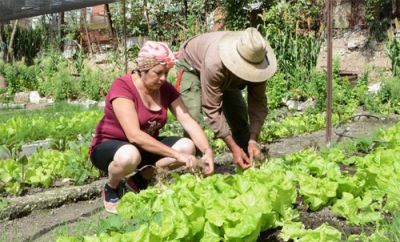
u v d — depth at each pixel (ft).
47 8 37.17
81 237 12.71
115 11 71.26
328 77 22.62
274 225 11.35
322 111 41.16
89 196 18.37
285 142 29.45
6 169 19.35
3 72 64.69
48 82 59.52
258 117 16.72
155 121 15.29
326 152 17.48
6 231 15.06
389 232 10.85
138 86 15.01
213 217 10.05
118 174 15.19
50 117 38.06
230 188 11.66
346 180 12.64
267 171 12.55
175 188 12.15
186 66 17.89
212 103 16.06
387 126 35.22
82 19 78.07
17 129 29.53
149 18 68.03
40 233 14.55
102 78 57.57
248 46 15.34
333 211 12.01
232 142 16.14
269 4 59.52
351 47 59.47
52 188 19.80
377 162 14.56
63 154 21.71
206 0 61.57
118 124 15.38
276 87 43.34
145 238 9.52
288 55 48.57
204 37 17.85
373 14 57.98
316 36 55.67
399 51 48.34
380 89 43.80
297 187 14.02
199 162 14.57
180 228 9.75
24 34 79.51
